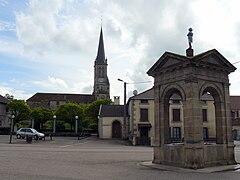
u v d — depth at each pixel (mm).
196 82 13930
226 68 15281
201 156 13336
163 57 15328
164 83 15492
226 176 11211
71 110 56406
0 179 9656
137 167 13703
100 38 112000
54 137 47062
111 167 13516
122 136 44562
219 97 15109
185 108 13984
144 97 41438
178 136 40156
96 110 60125
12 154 18578
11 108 55156
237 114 50125
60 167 13062
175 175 11320
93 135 54500
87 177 10492
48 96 94688
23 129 40406
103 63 109688
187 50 14953
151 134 40562
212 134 41281
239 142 41625
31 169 12203
